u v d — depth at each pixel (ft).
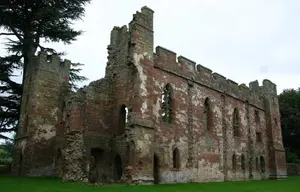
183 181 77.97
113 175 74.43
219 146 94.32
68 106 75.20
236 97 108.58
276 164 121.80
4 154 290.15
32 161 88.48
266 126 126.82
